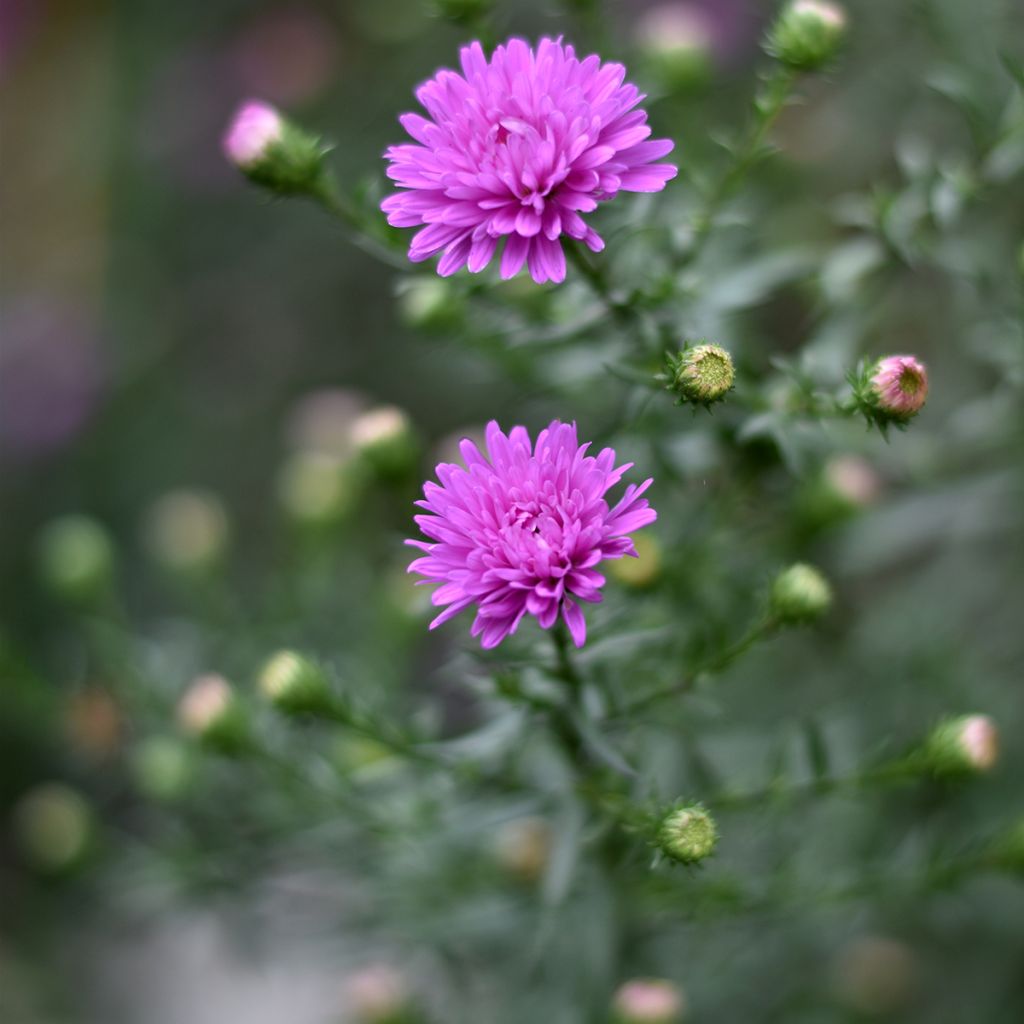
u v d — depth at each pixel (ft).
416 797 1.74
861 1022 1.92
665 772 1.68
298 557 2.02
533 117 1.44
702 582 1.70
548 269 1.43
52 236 3.77
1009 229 1.96
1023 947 1.98
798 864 1.75
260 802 1.87
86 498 3.09
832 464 1.73
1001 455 1.92
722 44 2.39
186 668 1.96
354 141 2.65
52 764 2.75
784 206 2.04
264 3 3.23
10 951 2.65
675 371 1.49
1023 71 1.66
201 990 2.54
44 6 3.94
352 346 2.93
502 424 1.77
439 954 1.82
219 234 3.11
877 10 2.03
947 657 1.93
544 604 1.41
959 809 1.93
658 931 1.72
